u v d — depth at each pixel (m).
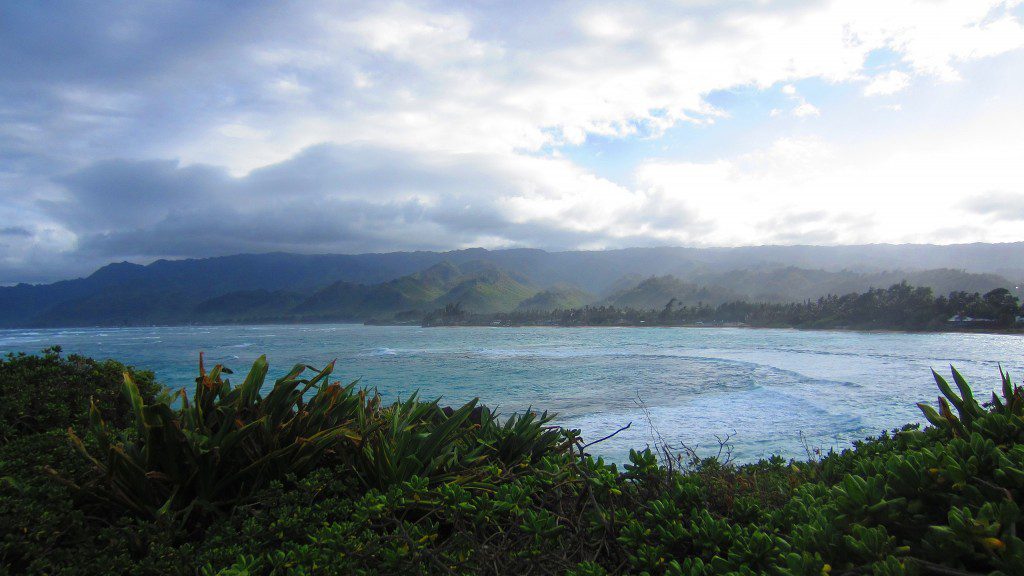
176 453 2.75
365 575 2.04
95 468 2.78
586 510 2.67
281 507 2.48
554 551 2.27
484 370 51.31
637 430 17.23
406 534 2.19
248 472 2.87
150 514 2.64
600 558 2.41
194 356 76.75
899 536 1.71
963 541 1.48
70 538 2.45
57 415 4.33
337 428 3.00
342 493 2.84
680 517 2.34
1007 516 1.47
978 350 82.00
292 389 3.12
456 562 2.20
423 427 3.55
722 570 1.86
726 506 2.65
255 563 2.10
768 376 40.78
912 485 1.74
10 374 4.89
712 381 37.34
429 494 2.55
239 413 3.00
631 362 59.72
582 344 110.38
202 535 2.62
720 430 16.98
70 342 128.12
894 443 3.10
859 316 197.38
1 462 2.84
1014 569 1.40
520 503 2.47
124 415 4.79
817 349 85.81
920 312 183.38
